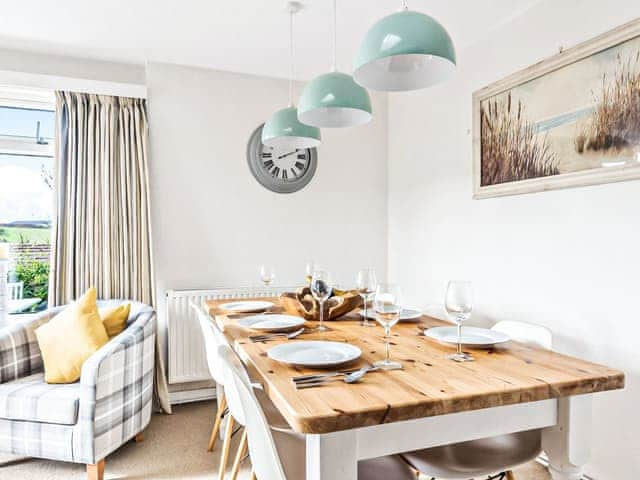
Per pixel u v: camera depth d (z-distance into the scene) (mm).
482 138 2734
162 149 3154
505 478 1909
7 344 2344
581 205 2131
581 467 1248
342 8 2436
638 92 1859
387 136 3795
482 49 2771
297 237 3504
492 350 1493
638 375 1880
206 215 3252
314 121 2066
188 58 3107
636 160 1864
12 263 3107
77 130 2965
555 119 2246
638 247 1879
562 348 2227
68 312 2432
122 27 2643
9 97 3016
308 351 1428
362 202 3713
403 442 1089
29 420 2059
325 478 994
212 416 2926
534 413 1229
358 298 2094
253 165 3365
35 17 2508
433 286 3227
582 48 2104
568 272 2193
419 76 1658
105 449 2088
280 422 1596
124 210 3023
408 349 1504
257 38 2805
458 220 2975
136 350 2357
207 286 3248
